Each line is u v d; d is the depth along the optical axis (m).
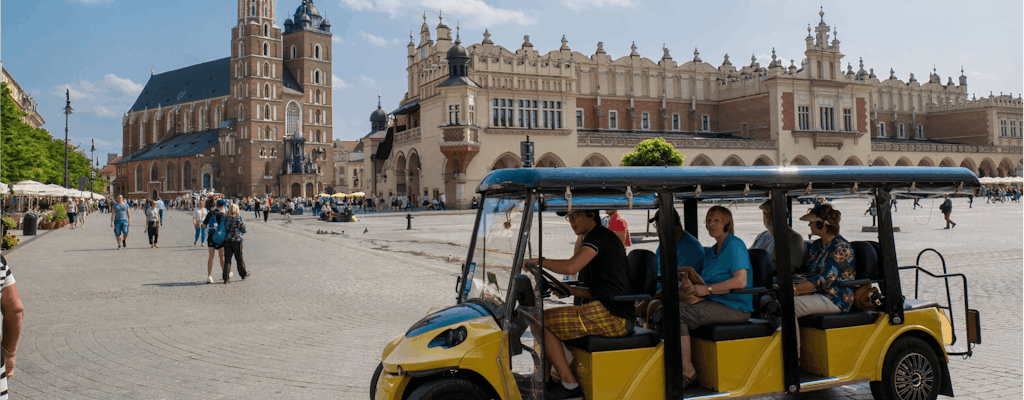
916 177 5.37
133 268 16.27
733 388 4.93
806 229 6.95
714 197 4.97
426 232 30.39
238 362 7.25
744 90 74.75
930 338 5.58
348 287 12.81
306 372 6.84
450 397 4.31
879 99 88.50
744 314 5.11
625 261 4.81
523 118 60.97
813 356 5.33
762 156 70.00
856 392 5.91
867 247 5.50
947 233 24.58
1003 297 10.70
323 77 134.75
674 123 75.69
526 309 4.57
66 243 24.73
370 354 7.56
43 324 9.34
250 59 124.44
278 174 126.81
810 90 72.31
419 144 64.25
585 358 4.64
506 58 60.19
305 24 133.00
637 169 4.73
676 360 4.68
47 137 57.06
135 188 139.25
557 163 61.81
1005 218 34.16
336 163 144.25
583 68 70.62
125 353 7.68
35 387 6.39
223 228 13.59
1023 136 88.75
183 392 6.21
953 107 89.81
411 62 73.38
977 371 6.48
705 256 5.54
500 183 4.67
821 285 5.39
